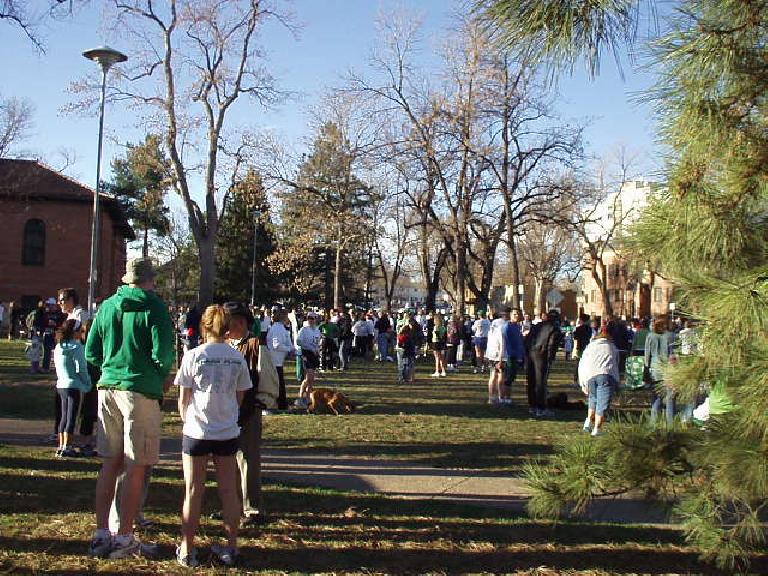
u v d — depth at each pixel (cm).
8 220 4644
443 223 3550
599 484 482
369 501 779
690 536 463
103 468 596
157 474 873
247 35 3447
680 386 439
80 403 970
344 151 3634
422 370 2741
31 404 1438
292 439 1150
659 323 1244
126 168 6475
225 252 5675
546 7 365
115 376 586
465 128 3191
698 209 396
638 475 476
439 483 874
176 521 687
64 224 4688
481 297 3744
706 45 378
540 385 1489
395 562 599
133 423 584
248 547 623
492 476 916
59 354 954
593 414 1205
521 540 662
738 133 393
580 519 720
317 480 878
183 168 3512
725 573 580
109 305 599
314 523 696
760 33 383
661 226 414
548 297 3591
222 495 584
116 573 553
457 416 1455
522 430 1287
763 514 455
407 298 12000
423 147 3244
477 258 3794
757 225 413
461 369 2792
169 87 3381
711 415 452
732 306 378
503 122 3247
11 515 682
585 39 367
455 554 622
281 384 689
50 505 721
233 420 581
